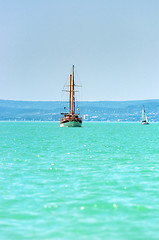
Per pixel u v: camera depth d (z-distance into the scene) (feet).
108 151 329.52
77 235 98.68
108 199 138.82
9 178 183.01
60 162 246.27
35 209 124.57
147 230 102.83
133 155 292.61
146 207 127.13
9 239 95.55
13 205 129.80
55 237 97.04
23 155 293.23
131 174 195.00
